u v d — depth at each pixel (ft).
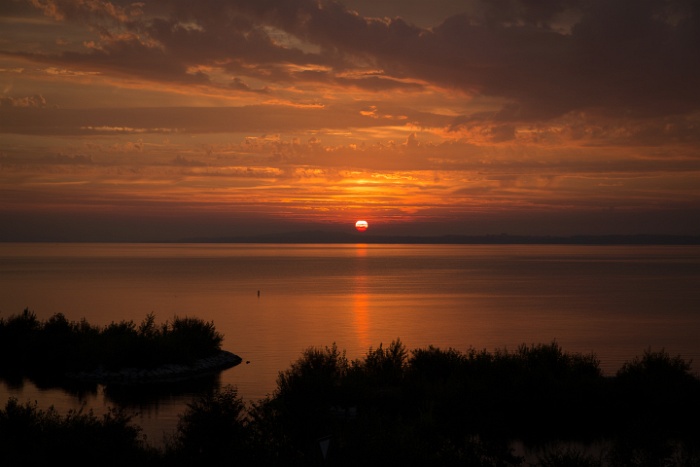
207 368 163.84
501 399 112.98
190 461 69.56
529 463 86.63
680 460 82.28
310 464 61.46
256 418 78.02
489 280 577.84
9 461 65.26
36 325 182.09
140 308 324.80
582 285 521.24
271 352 194.59
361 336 232.73
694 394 116.88
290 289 460.55
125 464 68.23
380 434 65.77
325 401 92.73
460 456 71.46
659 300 392.68
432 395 115.34
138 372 152.35
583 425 107.34
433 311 323.98
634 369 125.08
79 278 569.64
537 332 249.96
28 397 130.93
